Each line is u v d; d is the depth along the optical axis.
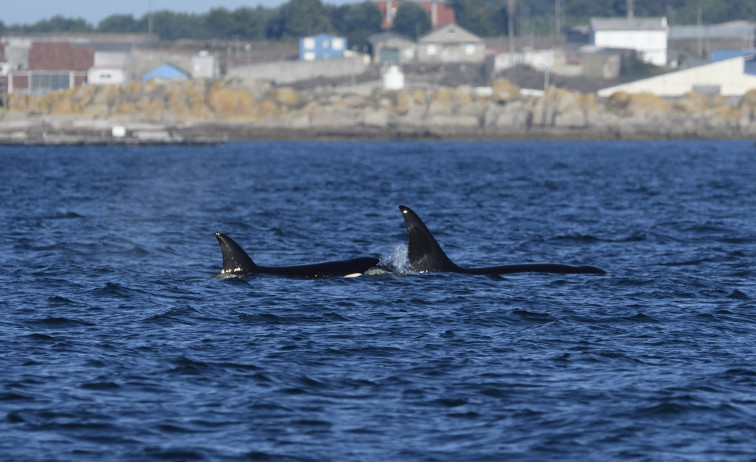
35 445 47.00
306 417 51.22
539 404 53.22
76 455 45.88
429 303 79.75
